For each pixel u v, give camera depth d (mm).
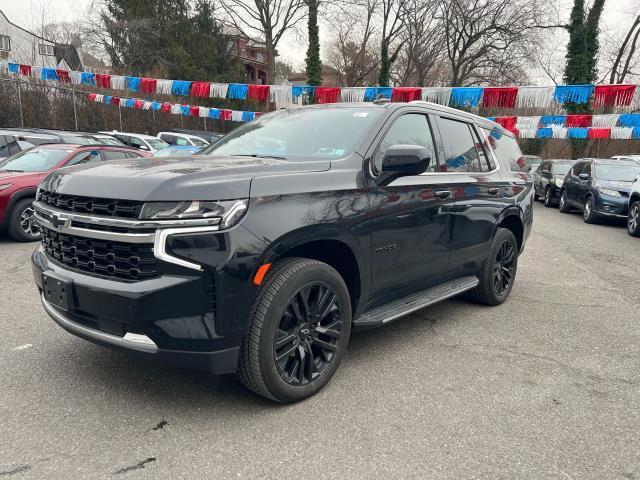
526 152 37094
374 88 12000
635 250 9484
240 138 4074
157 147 17109
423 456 2559
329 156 3404
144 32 32875
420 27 34250
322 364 3191
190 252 2480
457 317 4906
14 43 26656
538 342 4297
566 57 28047
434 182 3975
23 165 8258
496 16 32188
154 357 2562
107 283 2604
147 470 2357
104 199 2631
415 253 3805
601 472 2480
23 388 3104
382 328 4516
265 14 32625
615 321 4973
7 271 5980
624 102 10320
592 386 3463
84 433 2643
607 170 13805
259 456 2500
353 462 2482
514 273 5516
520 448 2666
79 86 21234
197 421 2799
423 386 3359
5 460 2391
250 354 2758
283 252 2771
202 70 33469
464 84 37000
